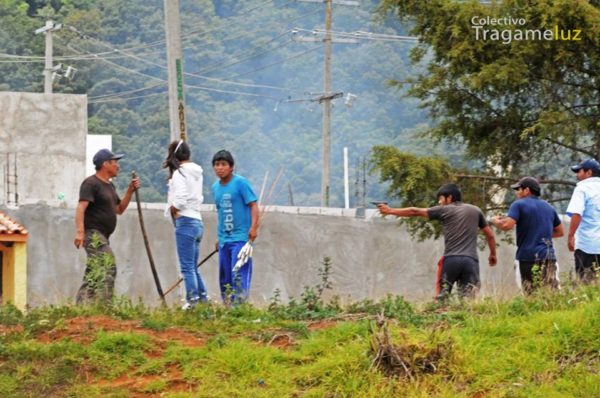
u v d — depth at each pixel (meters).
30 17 140.25
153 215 64.44
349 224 66.44
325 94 97.44
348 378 25.50
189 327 29.30
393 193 60.50
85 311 29.95
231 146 123.06
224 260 37.09
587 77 60.09
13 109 86.19
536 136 60.41
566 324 27.31
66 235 63.53
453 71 60.12
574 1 57.38
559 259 65.44
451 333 27.22
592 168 37.50
